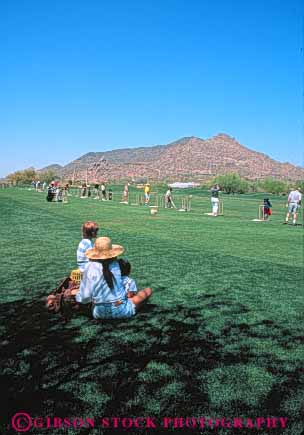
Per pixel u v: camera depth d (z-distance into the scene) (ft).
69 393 14.56
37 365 16.46
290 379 15.62
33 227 61.21
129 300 20.79
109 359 16.99
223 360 17.03
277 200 198.49
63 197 135.95
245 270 33.42
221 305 23.95
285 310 23.31
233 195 255.91
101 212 92.63
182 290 26.89
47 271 32.19
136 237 52.08
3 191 212.84
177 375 15.80
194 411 13.64
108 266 19.70
